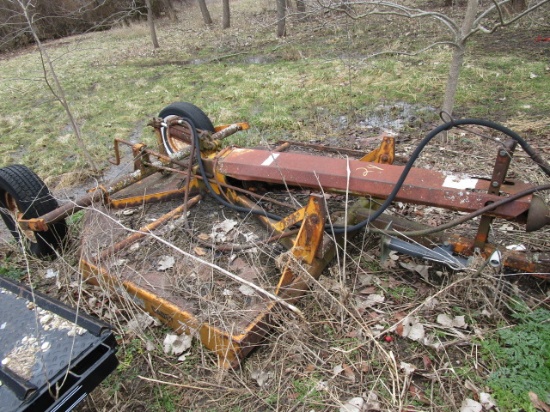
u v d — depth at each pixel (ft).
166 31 57.16
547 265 7.88
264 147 17.84
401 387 7.24
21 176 11.31
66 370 6.02
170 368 8.14
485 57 26.96
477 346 7.76
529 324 7.73
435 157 15.23
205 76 32.01
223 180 10.94
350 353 7.89
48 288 10.97
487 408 6.72
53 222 10.83
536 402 6.66
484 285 8.38
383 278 9.55
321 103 22.95
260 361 7.98
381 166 8.86
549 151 14.80
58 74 39.29
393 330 8.14
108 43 53.26
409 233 8.38
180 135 12.95
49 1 53.93
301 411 7.06
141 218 12.21
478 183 7.77
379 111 21.08
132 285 9.30
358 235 10.64
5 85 37.60
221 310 8.28
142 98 28.40
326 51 34.24
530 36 30.14
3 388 5.93
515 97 20.51
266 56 36.32
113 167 19.08
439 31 34.81
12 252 12.91
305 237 8.54
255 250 9.99
